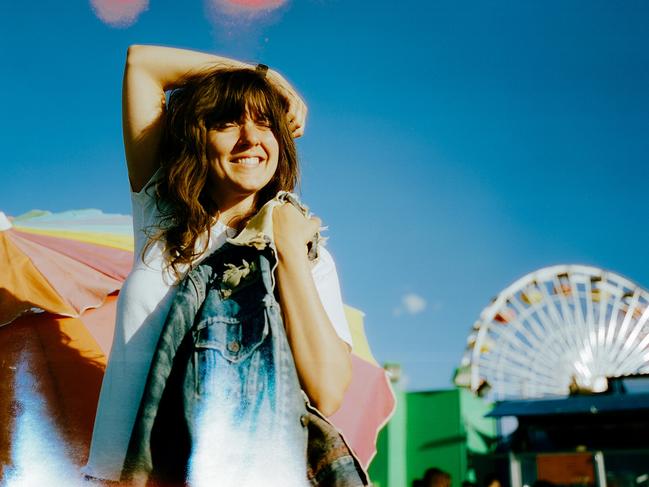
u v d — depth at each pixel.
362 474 1.19
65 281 2.35
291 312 1.26
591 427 10.38
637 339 23.69
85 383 1.67
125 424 1.25
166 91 1.55
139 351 1.29
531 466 10.69
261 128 1.41
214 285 1.23
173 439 1.14
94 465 1.25
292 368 1.19
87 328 2.12
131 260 2.70
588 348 23.77
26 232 2.67
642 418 10.03
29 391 1.53
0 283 2.23
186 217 1.34
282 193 1.38
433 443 15.21
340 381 1.27
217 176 1.37
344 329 1.43
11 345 1.84
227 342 1.18
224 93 1.38
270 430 1.14
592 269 25.00
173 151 1.43
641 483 9.77
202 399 1.14
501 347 23.88
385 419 2.28
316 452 1.19
